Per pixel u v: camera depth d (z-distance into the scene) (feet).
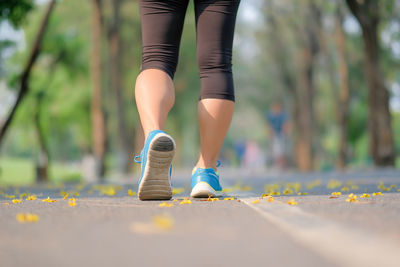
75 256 6.75
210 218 10.37
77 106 142.92
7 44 72.95
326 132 199.41
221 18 16.47
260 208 11.94
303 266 5.87
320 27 123.13
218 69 16.57
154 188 14.70
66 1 116.98
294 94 146.10
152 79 15.51
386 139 71.46
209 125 16.44
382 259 6.09
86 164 90.74
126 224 9.53
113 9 111.24
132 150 160.04
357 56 127.13
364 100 146.61
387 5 71.46
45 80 110.63
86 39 115.85
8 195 20.48
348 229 8.27
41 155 112.88
